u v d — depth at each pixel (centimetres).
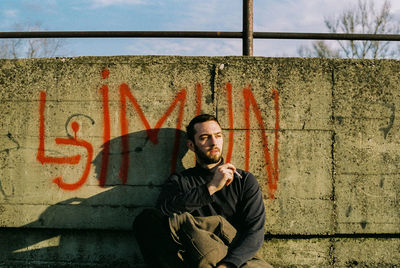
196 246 174
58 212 234
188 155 233
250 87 233
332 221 231
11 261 237
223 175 193
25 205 234
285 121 232
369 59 235
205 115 212
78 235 237
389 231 232
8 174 235
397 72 235
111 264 235
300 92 233
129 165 234
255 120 233
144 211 193
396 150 233
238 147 233
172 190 205
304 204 232
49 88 235
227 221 196
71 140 234
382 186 232
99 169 234
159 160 234
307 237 234
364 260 234
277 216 232
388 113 233
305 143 232
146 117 234
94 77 235
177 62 234
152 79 234
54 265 237
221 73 233
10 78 236
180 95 233
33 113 235
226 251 181
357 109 233
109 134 234
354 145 233
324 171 232
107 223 233
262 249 234
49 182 234
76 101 234
